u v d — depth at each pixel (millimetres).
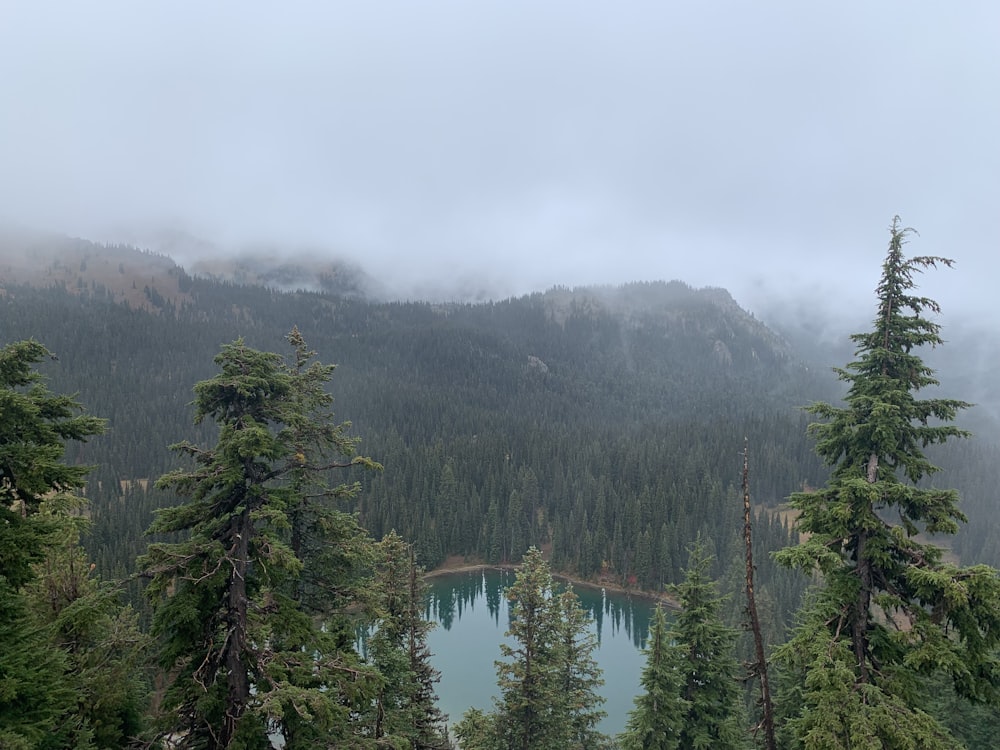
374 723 19953
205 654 14758
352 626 17875
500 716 26719
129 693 16406
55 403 13383
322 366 19219
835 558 13508
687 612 23203
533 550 27344
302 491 18438
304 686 14367
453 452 168125
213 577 14328
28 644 12148
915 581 13367
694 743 21344
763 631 70250
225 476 14086
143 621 51938
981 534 138625
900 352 14383
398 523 129500
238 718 13680
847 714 12609
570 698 31781
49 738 13172
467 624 101250
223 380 14609
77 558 19641
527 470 152375
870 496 13367
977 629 13164
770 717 14289
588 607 110938
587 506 140125
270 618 14852
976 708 26484
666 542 115562
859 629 14273
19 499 12914
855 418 14836
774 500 158125
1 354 12633
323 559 18281
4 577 11922
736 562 93250
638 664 84812
